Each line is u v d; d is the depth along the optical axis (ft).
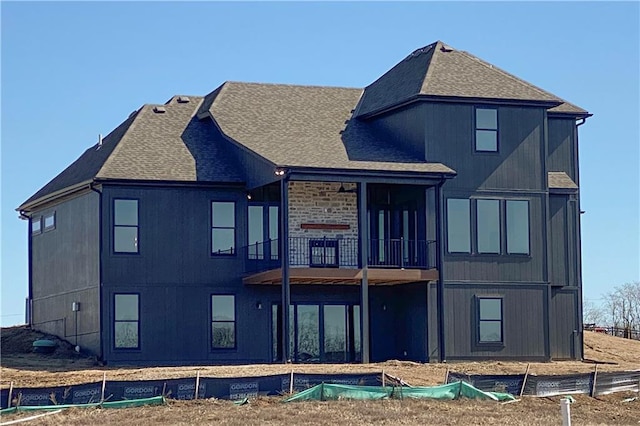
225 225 132.05
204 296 130.52
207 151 136.87
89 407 92.89
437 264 128.36
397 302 136.46
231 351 130.72
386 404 95.45
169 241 130.00
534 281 134.51
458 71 136.36
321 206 133.08
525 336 133.49
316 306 133.59
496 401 100.78
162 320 128.88
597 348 149.28
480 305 131.54
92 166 136.87
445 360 128.77
